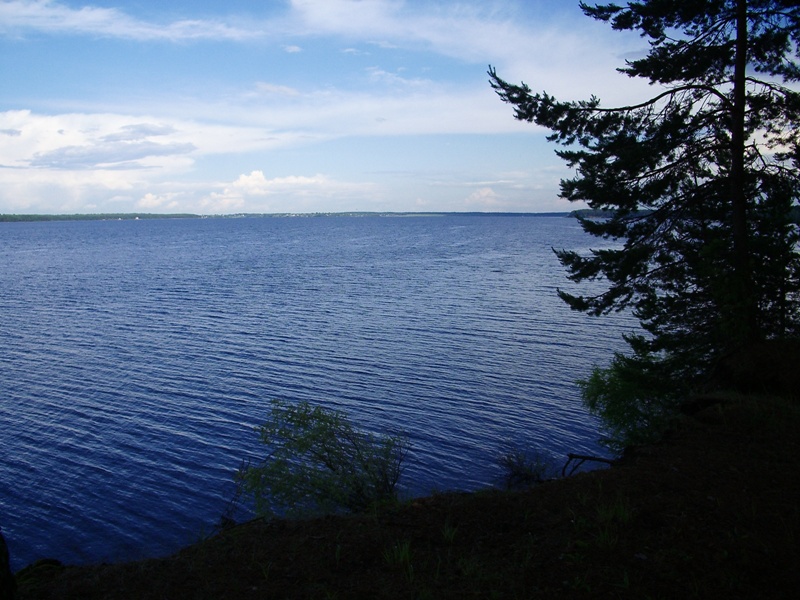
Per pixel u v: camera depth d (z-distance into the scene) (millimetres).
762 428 7914
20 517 19203
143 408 28516
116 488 21000
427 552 5004
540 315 51188
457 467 21906
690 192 14281
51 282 77000
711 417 8516
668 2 13484
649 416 16766
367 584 4480
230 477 21766
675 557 4707
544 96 14273
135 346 40469
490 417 26953
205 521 18844
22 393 30641
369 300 60219
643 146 13773
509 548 5047
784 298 13727
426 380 32500
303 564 4824
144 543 17688
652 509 5578
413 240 174875
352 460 9453
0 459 23188
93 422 26828
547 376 33031
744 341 12484
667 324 16266
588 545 4918
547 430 25453
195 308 56031
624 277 15500
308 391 30734
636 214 15508
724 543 4902
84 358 37375
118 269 93688
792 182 13414
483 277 78750
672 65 13844
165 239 197125
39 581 5039
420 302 58656
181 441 24812
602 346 39688
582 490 6254
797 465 6594
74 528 18578
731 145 13336
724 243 13016
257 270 90875
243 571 4750
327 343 41125
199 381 32531
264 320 49719
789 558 4645
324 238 193875
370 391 30719
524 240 168500
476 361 36219
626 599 4156
